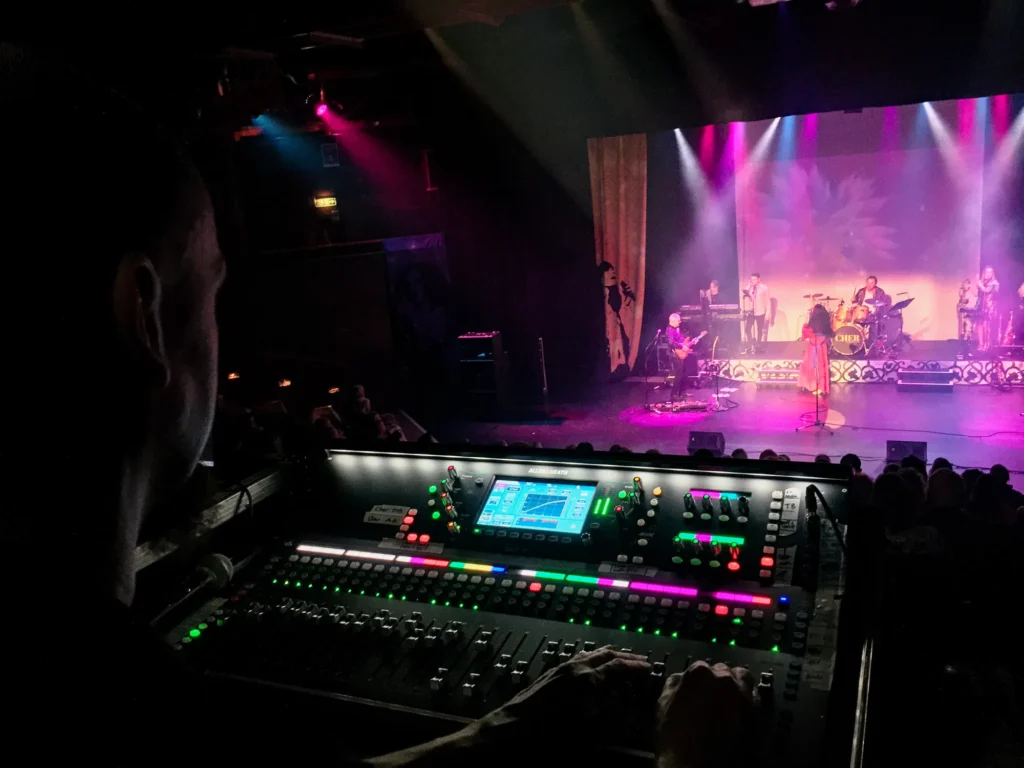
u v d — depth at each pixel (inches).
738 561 75.1
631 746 58.8
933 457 399.5
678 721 51.4
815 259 549.6
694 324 574.9
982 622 166.2
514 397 586.2
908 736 139.6
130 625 37.1
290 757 38.4
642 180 559.2
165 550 79.5
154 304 39.0
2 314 36.7
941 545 170.6
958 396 492.7
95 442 38.6
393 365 511.5
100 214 37.8
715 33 470.6
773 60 472.1
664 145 565.0
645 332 597.0
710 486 81.6
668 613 71.7
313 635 77.3
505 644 72.6
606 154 558.6
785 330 561.3
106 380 38.4
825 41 455.8
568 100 536.7
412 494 90.6
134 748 34.8
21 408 37.3
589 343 596.1
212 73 274.5
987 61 431.8
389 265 599.2
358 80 465.4
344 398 491.5
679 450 438.6
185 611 81.1
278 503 92.8
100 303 37.8
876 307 534.0
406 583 81.2
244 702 39.8
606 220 571.8
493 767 50.9
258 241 560.7
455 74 514.3
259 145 544.7
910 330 538.0
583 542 80.4
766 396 523.8
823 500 76.1
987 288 513.0
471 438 493.7
